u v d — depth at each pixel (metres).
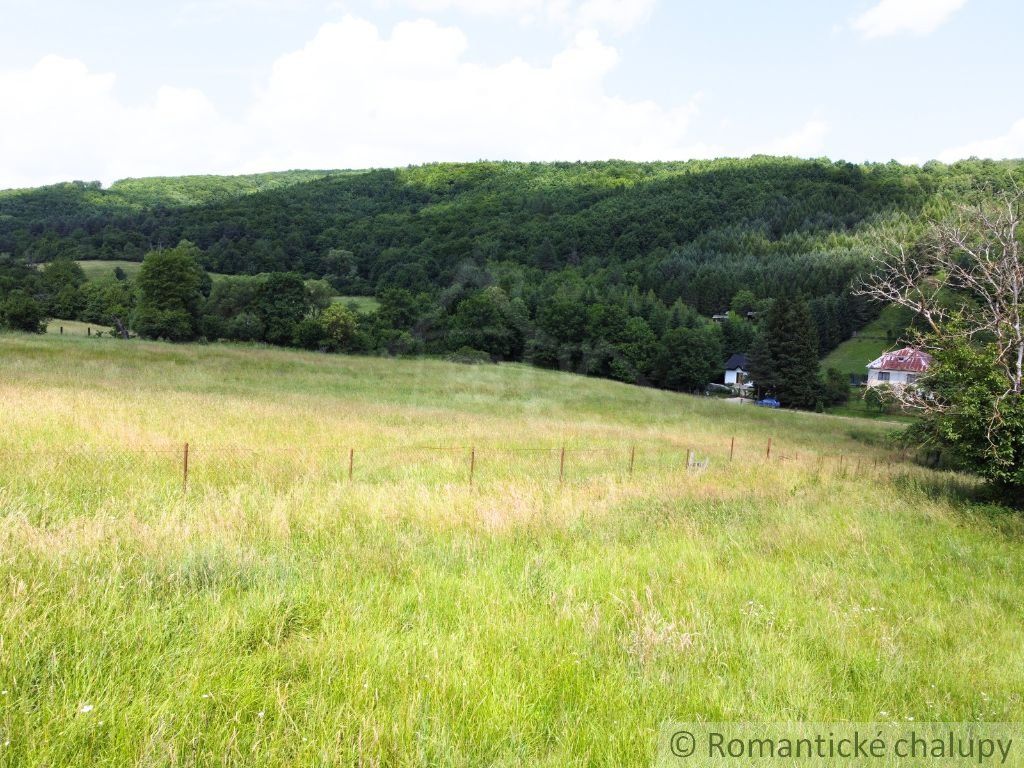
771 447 23.09
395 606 5.20
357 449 14.36
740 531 9.04
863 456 23.70
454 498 9.38
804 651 5.13
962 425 13.31
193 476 9.62
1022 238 14.24
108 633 4.13
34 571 4.97
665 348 79.19
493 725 3.63
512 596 5.73
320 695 3.71
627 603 5.74
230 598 4.98
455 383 39.94
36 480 8.03
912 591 7.07
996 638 5.85
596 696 4.11
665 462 16.62
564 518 8.84
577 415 31.00
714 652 4.92
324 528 7.45
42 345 34.34
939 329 14.77
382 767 3.22
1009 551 9.43
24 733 3.04
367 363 46.41
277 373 35.09
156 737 3.13
